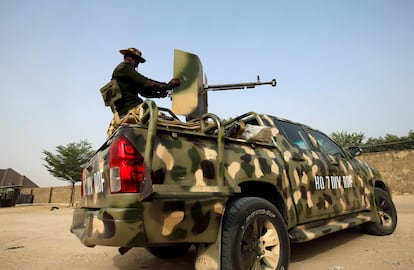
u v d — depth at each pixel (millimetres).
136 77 3227
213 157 2389
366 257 3461
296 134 3799
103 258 4062
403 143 16688
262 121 3389
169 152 2154
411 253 3568
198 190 2074
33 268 3605
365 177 4719
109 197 2002
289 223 2898
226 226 2295
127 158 1983
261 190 2963
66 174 22062
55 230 7324
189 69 3596
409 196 14344
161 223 2008
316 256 3594
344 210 3873
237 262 2219
